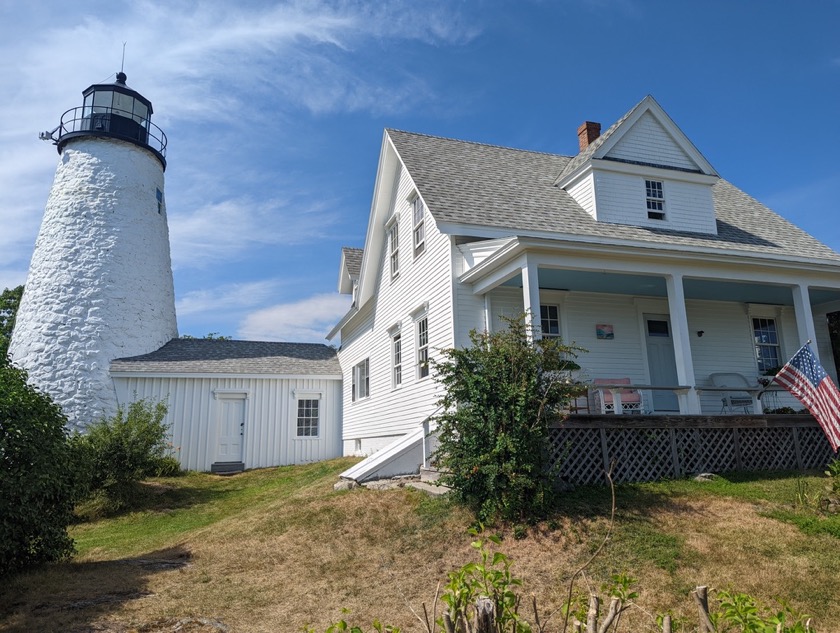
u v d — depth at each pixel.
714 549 7.02
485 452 8.28
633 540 7.26
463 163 15.81
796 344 16.30
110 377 20.44
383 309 17.83
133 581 7.41
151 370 20.53
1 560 7.54
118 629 5.76
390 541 8.38
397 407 15.97
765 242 14.91
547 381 8.73
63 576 7.60
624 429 9.94
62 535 8.23
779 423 11.09
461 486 8.45
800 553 6.91
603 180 14.26
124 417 19.66
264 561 8.12
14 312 30.45
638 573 6.52
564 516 8.02
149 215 23.44
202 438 20.73
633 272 11.72
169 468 18.61
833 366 16.58
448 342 12.68
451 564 7.34
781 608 5.71
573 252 11.12
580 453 9.57
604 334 14.29
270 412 21.86
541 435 8.28
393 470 12.20
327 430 22.53
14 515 7.44
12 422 7.51
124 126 23.53
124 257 22.09
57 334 20.55
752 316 16.12
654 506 8.42
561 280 13.02
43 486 7.73
